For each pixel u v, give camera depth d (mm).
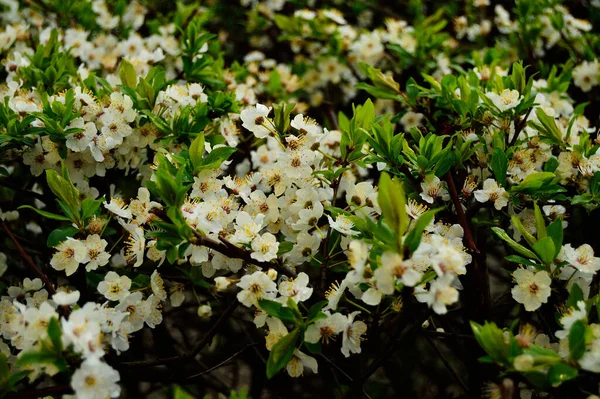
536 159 731
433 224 667
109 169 771
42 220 830
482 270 673
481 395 671
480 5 1074
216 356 883
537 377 580
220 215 651
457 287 647
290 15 1199
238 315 899
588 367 572
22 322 611
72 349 585
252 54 983
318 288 670
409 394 946
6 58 875
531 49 974
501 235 649
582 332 573
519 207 711
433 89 792
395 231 569
